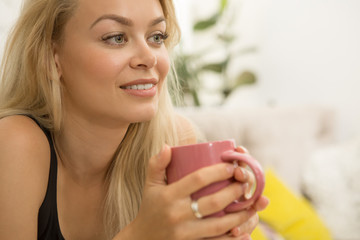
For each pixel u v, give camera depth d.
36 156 0.82
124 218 1.03
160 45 0.87
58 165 0.95
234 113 2.07
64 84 0.90
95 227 1.03
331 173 2.04
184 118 1.26
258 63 2.99
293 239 1.80
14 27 0.95
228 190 0.61
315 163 2.10
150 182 0.66
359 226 1.92
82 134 0.92
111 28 0.79
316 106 2.40
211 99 2.99
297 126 2.19
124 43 0.81
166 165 0.65
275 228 1.79
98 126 0.90
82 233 1.01
